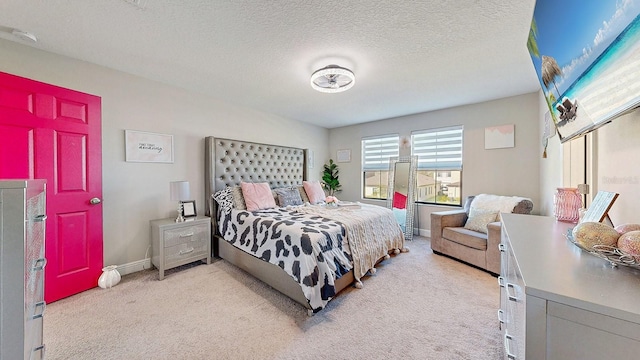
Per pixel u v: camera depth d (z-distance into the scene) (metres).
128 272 2.62
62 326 1.71
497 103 3.41
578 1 0.87
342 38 1.91
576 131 1.17
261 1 1.51
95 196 2.30
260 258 2.37
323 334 1.66
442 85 2.88
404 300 2.09
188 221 2.74
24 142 1.88
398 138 4.48
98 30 1.82
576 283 0.62
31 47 2.05
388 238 3.04
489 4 1.52
